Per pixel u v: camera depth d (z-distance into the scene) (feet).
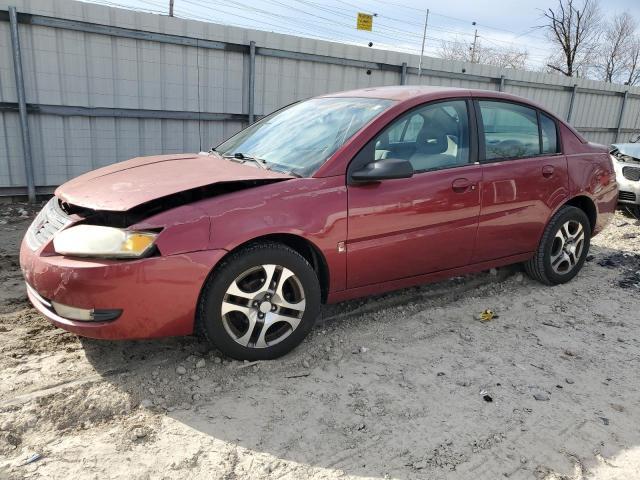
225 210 9.39
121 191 9.64
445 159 12.13
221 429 8.42
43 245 9.46
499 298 14.33
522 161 13.48
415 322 12.57
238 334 10.02
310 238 10.09
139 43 25.30
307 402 9.21
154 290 8.86
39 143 24.17
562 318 13.23
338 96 13.48
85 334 8.95
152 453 7.80
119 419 8.55
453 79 38.11
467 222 12.36
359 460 7.86
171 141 27.50
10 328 11.32
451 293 14.43
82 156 25.29
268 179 10.16
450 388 9.83
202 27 26.63
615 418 9.12
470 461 7.92
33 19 22.58
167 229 8.92
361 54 32.55
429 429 8.62
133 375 9.71
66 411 8.60
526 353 11.32
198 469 7.52
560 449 8.27
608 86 49.62
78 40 23.85
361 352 11.02
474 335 12.07
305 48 30.17
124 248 8.73
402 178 10.55
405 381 10.00
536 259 14.75
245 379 9.80
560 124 14.83
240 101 29.01
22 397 8.85
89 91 24.64
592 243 20.70
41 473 7.27
